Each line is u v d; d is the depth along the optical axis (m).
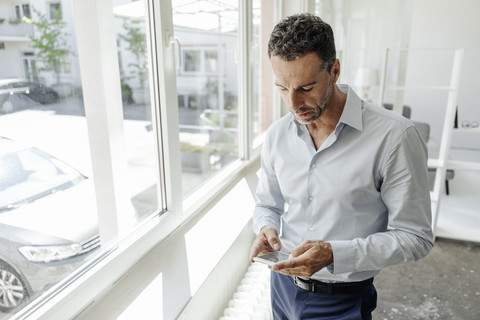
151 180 1.54
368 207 1.08
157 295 1.12
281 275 1.26
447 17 4.81
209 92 2.71
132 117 1.42
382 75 2.72
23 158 0.93
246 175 2.26
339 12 3.92
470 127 2.81
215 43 2.53
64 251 1.06
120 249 1.17
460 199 3.73
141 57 1.40
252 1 2.08
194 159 2.59
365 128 1.03
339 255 0.97
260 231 1.21
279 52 0.90
